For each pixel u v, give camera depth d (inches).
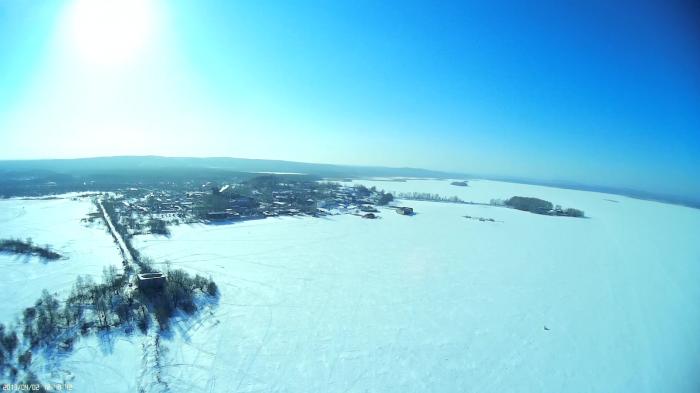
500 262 3341.5
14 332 1596.9
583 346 1916.8
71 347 1563.7
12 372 1389.0
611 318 2272.4
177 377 1457.9
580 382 1617.9
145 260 2657.5
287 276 2613.2
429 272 2908.5
